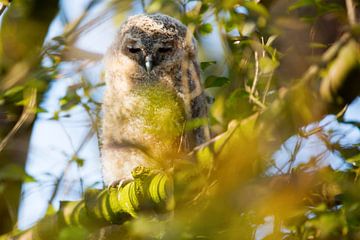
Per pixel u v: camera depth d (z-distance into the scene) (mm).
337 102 7695
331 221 8492
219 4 9930
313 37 9500
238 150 7645
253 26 10070
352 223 8445
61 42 11656
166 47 12930
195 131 11703
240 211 7941
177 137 11602
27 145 12977
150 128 11414
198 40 12227
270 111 7469
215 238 7914
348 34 8039
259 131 7508
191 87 12250
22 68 12148
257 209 7887
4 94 11453
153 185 8898
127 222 9617
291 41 9523
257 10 9305
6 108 12789
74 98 11414
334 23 9555
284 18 9484
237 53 10750
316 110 7633
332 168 8523
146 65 12727
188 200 8539
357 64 7707
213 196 7953
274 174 8086
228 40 10891
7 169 10875
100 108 12453
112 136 12406
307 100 7477
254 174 7918
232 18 10117
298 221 8781
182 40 12977
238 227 7992
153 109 11328
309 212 8898
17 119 12844
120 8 11484
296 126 7508
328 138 8336
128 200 9250
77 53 11656
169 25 13133
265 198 7824
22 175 10875
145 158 11969
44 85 11648
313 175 8117
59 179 10969
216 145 7863
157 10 11930
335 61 7816
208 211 7957
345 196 8156
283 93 7527
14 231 10258
